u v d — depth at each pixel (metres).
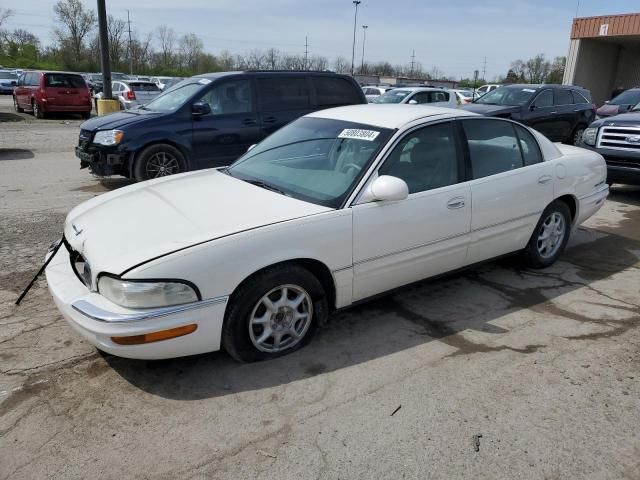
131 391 3.06
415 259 3.87
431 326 3.92
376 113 4.24
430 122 4.05
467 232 4.16
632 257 5.55
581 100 13.97
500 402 3.03
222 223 3.19
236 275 3.03
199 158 8.02
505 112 12.12
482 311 4.18
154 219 3.30
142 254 2.91
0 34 72.69
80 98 20.56
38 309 4.01
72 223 3.54
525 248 4.88
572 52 27.14
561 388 3.17
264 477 2.45
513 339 3.75
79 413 2.87
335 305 3.60
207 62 72.25
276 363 3.36
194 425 2.79
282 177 3.94
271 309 3.27
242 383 3.15
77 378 3.17
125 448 2.62
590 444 2.71
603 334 3.85
